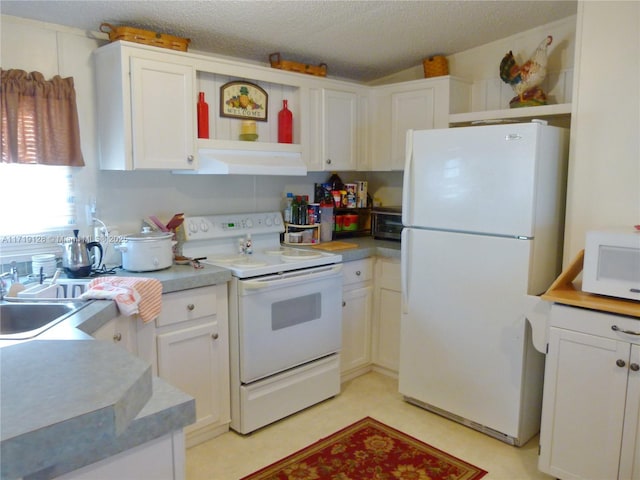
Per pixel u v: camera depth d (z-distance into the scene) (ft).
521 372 7.91
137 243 7.85
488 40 10.45
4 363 3.60
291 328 8.91
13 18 7.43
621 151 7.57
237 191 10.49
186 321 7.75
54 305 6.09
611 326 6.38
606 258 6.65
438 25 9.45
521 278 7.76
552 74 9.80
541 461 7.22
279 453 7.95
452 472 7.46
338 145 11.06
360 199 12.34
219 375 8.33
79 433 2.74
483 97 10.88
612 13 7.49
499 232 7.93
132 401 3.13
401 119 11.21
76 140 8.05
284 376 8.92
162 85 8.11
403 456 7.89
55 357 3.73
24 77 7.46
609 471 6.58
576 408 6.81
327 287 9.45
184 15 8.07
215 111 9.41
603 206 7.79
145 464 3.43
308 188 11.91
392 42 10.19
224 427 8.58
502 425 8.25
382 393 10.14
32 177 7.83
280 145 9.93
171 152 8.34
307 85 10.39
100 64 8.13
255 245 10.59
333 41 9.90
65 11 7.46
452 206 8.50
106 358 3.70
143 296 6.79
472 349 8.50
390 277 10.52
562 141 8.17
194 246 9.55
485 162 7.99
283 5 8.04
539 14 9.21
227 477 7.29
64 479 3.06
